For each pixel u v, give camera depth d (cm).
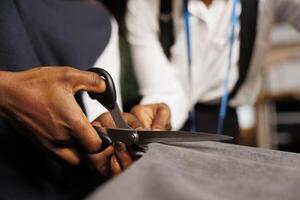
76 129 39
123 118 44
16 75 38
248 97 86
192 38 79
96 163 44
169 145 39
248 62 78
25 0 49
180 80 84
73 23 53
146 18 81
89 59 53
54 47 50
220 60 80
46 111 38
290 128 151
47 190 46
